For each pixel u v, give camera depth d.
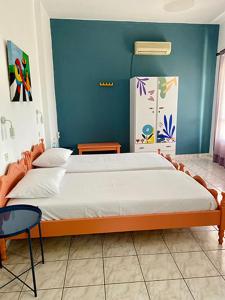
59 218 2.13
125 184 2.59
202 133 5.38
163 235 2.48
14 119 2.51
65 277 1.92
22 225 1.63
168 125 4.68
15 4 2.67
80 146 4.73
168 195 2.30
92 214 2.16
